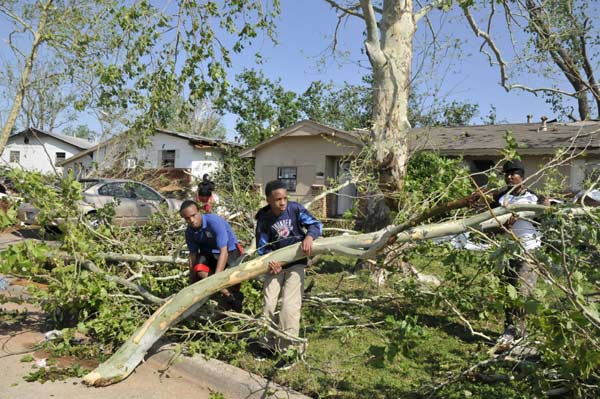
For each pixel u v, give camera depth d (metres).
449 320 5.96
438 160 6.66
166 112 8.87
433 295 5.43
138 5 7.71
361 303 5.64
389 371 4.45
